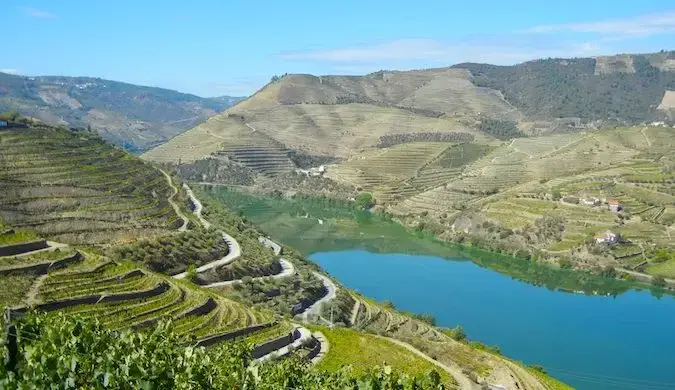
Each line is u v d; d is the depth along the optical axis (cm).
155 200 14688
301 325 9369
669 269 16988
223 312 8300
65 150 15012
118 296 7625
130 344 3189
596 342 11856
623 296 15250
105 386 2755
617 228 19212
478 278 16325
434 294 14712
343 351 8394
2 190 11219
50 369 2661
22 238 8575
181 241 11850
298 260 14762
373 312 11988
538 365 10362
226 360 3709
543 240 19500
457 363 9288
